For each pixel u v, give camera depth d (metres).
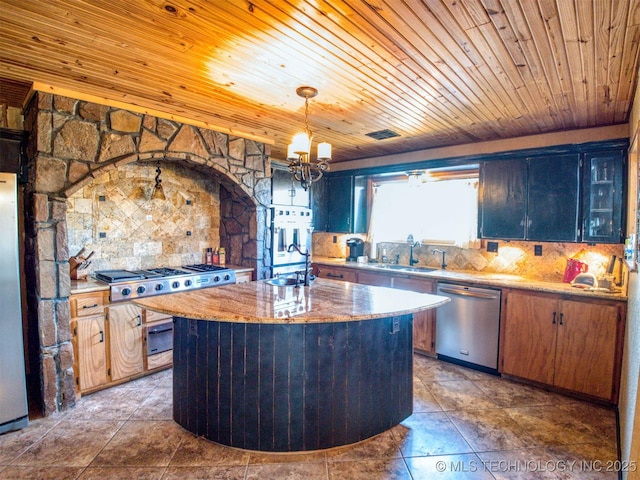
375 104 2.86
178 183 4.25
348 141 4.15
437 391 3.16
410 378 2.70
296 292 2.72
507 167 3.69
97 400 2.93
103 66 2.27
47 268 2.66
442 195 4.55
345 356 2.31
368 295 2.64
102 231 3.61
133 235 3.85
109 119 2.95
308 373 2.24
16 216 2.49
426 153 4.49
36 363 2.89
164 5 1.59
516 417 2.73
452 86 2.46
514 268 3.92
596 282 3.08
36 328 2.80
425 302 2.42
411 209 4.84
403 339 2.62
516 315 3.33
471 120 3.25
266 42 1.92
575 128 3.41
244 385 2.27
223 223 4.68
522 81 2.35
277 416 2.25
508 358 3.38
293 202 4.71
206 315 2.04
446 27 1.73
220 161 3.76
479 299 3.56
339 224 5.29
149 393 3.06
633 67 2.08
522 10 1.58
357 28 1.76
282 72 2.30
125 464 2.16
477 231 3.93
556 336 3.10
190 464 2.17
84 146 2.82
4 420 2.45
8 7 1.61
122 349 3.18
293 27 1.76
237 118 3.39
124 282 3.17
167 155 3.31
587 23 1.67
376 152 4.77
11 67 2.30
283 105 2.97
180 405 2.55
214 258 4.43
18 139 2.94
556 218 3.37
